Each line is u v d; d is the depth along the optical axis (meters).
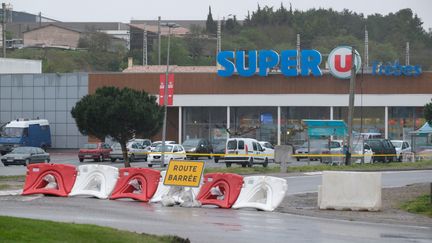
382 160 67.50
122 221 21.61
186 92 94.25
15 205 26.28
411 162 64.69
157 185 29.31
